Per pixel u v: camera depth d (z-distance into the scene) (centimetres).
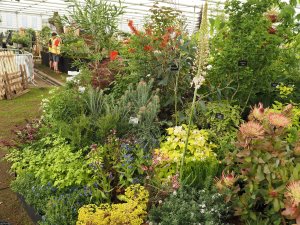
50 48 1263
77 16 540
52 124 368
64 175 285
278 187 203
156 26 435
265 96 421
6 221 291
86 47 544
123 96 378
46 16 1981
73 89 437
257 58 358
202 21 246
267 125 219
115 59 495
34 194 284
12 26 1916
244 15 356
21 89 870
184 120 374
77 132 320
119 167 284
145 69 417
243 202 226
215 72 387
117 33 600
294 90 424
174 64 379
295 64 407
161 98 401
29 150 334
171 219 223
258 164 215
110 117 332
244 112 411
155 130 345
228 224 230
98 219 221
